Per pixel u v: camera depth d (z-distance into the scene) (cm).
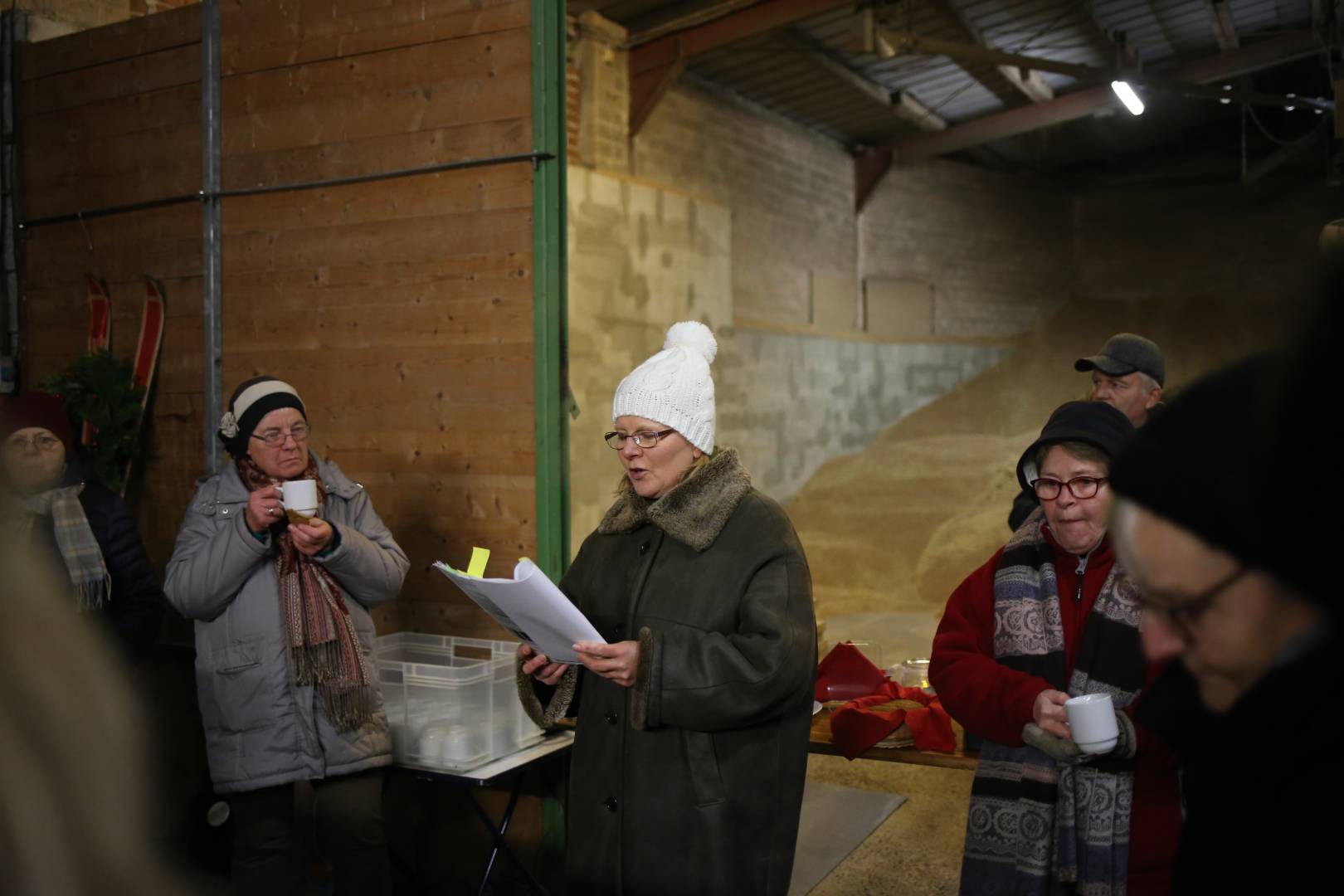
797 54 896
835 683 273
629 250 771
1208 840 71
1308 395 53
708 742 199
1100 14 917
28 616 44
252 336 364
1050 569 194
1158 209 1439
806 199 1097
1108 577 186
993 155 1368
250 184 363
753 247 1008
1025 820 183
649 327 796
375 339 341
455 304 327
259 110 360
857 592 818
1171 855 170
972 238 1336
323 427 351
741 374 939
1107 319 1417
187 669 369
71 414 377
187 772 365
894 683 268
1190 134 1387
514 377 318
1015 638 191
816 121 1093
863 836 375
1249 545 56
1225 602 59
